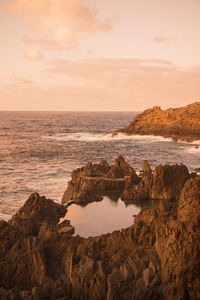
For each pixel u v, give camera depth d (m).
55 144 86.25
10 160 57.16
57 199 29.33
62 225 12.49
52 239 10.41
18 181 38.22
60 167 49.34
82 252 9.63
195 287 7.66
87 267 8.45
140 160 57.34
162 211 11.77
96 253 9.58
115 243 9.95
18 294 8.28
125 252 9.57
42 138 104.62
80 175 21.47
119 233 10.25
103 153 67.50
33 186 35.38
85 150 72.75
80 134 120.50
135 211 15.40
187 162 54.94
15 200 30.27
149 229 9.90
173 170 18.53
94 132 132.00
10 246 10.22
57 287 8.52
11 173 43.91
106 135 105.56
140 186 18.20
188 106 105.81
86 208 15.86
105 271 8.46
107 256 9.54
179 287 7.72
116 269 8.38
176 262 7.86
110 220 13.96
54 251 10.10
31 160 57.38
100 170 22.30
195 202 10.05
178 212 10.54
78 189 20.00
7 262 9.43
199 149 73.88
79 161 56.31
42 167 49.31
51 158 60.03
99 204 16.70
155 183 18.17
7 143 88.31
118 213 15.03
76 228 12.86
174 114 104.06
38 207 14.00
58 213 14.66
